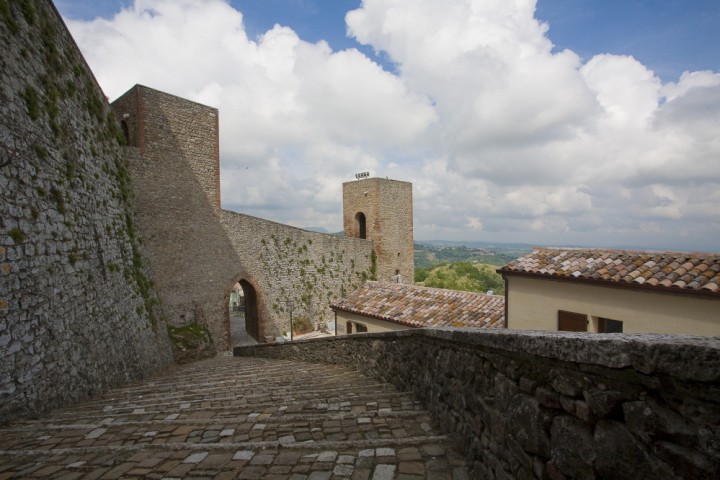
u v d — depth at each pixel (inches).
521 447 98.0
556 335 84.7
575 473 77.4
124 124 766.5
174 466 138.6
